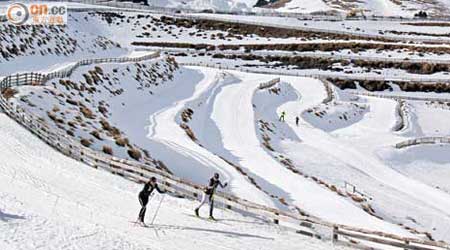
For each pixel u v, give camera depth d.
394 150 52.12
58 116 35.06
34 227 16.62
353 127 61.75
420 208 35.53
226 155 40.06
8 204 18.70
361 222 27.44
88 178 23.80
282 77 80.38
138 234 17.41
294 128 56.47
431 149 53.53
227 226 19.62
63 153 28.36
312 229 20.58
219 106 57.81
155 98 57.91
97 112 42.50
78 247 15.41
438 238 29.89
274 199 29.08
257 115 55.81
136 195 22.06
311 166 42.53
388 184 41.78
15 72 50.94
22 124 32.53
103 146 30.81
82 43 78.06
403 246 19.03
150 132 41.31
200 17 114.56
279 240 18.75
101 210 19.47
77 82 46.94
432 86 80.94
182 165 33.44
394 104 71.19
